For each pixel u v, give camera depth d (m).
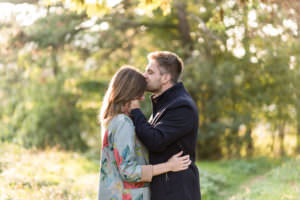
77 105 14.04
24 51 12.99
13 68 14.12
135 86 2.66
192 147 2.74
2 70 13.98
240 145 13.09
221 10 5.10
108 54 14.52
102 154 2.62
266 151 13.98
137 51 13.67
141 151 2.65
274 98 12.62
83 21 12.41
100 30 13.59
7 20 11.07
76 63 14.29
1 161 7.00
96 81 13.95
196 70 12.30
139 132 2.59
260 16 5.25
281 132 13.62
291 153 13.80
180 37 14.23
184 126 2.63
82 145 14.00
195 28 12.68
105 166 2.59
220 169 9.38
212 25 5.17
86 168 8.25
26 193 4.64
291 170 7.32
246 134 13.09
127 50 14.47
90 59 14.77
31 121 13.14
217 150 13.40
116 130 2.56
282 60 10.80
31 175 5.82
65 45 13.15
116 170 2.58
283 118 13.09
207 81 12.27
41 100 13.66
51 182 5.58
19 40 12.00
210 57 12.38
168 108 2.67
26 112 13.47
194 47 12.59
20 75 14.38
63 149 12.48
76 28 12.58
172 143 2.66
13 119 13.42
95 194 5.18
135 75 2.69
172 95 2.79
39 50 12.83
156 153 2.70
